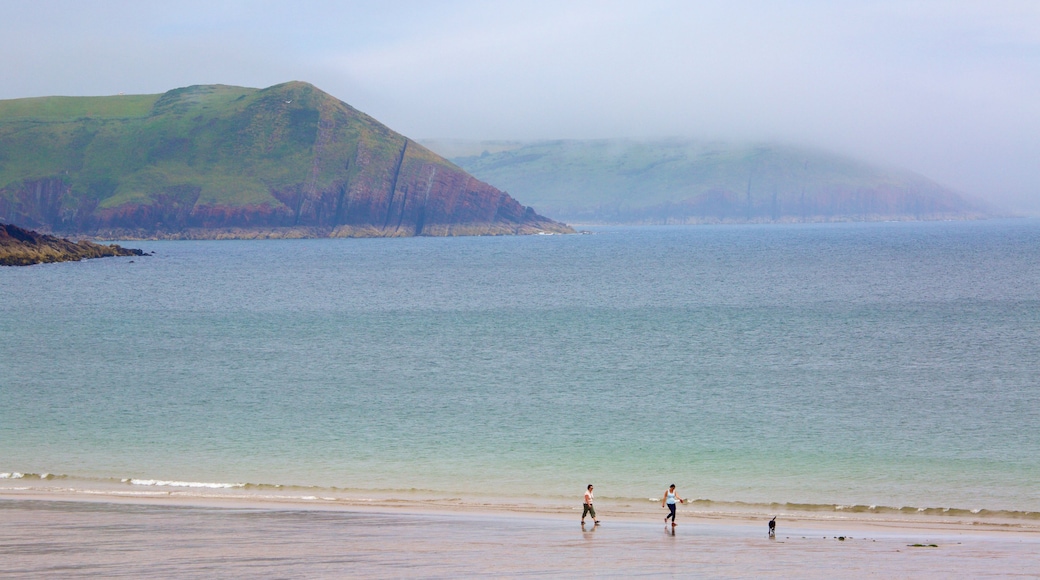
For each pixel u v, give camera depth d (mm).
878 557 47656
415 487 68875
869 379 113500
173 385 112250
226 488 67438
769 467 74875
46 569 43062
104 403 100875
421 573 43344
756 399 102062
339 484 69688
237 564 44531
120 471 72938
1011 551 49344
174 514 57188
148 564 44250
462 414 95250
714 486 69688
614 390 108062
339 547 48656
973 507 63875
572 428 88875
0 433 86062
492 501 64562
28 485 67625
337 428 88938
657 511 62125
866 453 79000
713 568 45062
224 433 86625
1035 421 89562
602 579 42625
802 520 59688
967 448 80250
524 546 49812
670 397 103625
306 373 121438
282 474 72500
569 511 61531
